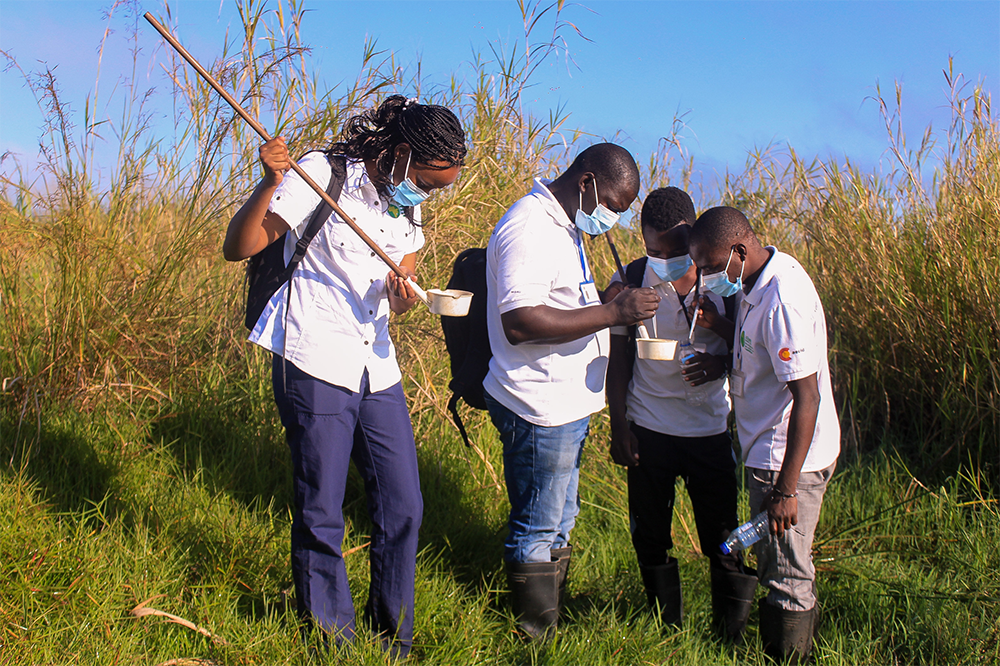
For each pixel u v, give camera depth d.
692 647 2.99
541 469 2.90
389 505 2.79
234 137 4.51
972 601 3.18
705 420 3.12
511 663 2.83
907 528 3.93
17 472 3.45
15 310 4.12
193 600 2.86
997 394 4.23
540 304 2.71
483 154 5.10
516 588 2.98
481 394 3.08
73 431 3.83
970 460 4.11
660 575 3.21
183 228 4.37
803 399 2.58
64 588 2.73
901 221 4.93
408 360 4.45
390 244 2.72
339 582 2.69
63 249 4.14
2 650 2.43
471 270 3.14
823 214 5.22
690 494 3.21
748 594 3.12
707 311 3.00
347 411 2.64
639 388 3.18
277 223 2.50
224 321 4.61
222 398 4.27
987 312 4.32
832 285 5.06
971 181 4.67
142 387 4.23
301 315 2.58
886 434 4.69
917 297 4.60
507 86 5.21
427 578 3.29
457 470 4.12
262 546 3.24
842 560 3.65
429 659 2.77
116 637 2.58
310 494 2.62
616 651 2.83
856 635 3.11
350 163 2.62
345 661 2.56
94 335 4.14
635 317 2.67
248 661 2.54
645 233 3.01
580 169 2.83
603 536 3.91
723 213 2.68
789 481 2.62
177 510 3.43
